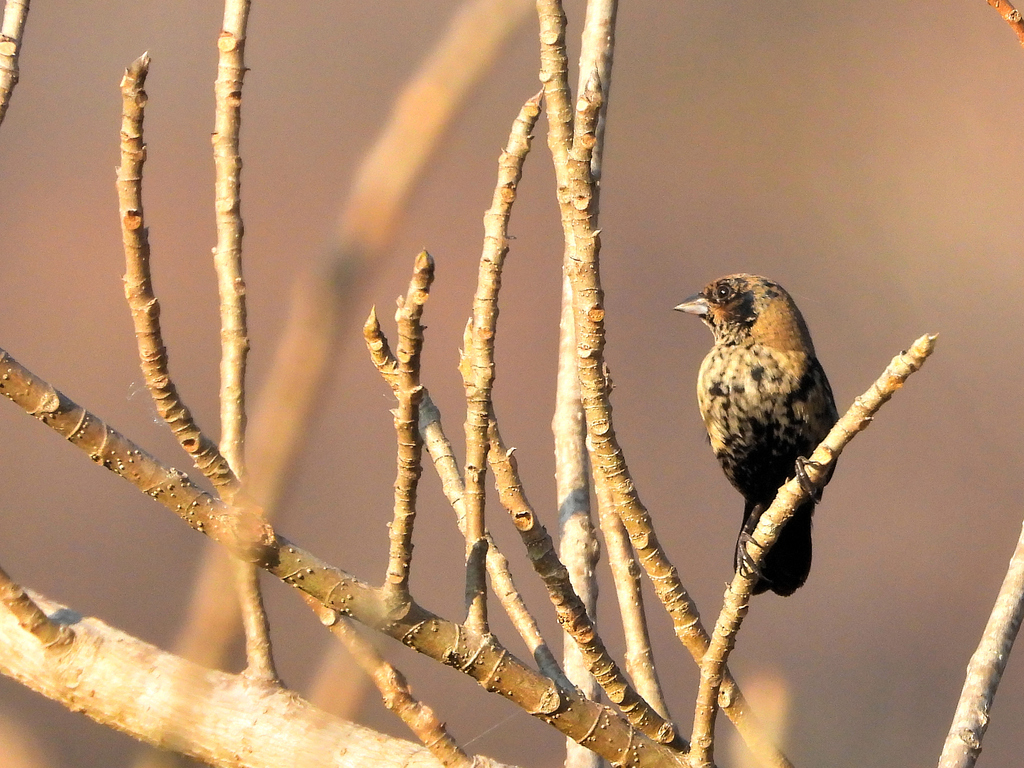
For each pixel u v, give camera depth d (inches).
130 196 91.3
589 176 102.0
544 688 108.0
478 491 105.0
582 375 109.1
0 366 92.5
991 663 138.1
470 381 103.4
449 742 110.8
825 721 331.3
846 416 104.0
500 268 101.7
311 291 52.2
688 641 114.5
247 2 115.8
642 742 110.5
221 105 114.9
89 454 93.7
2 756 74.8
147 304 91.9
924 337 101.0
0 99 113.3
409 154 51.8
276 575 99.3
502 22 51.9
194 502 94.3
